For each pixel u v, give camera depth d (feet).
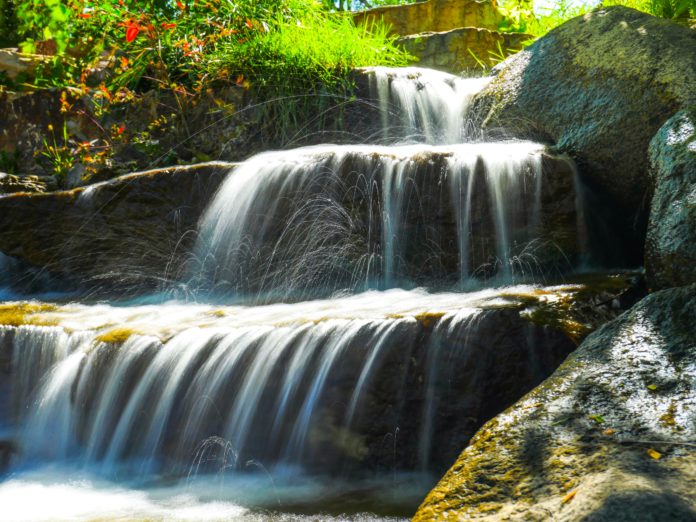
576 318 13.47
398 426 13.15
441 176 18.30
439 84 25.23
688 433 8.59
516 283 17.31
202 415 14.25
